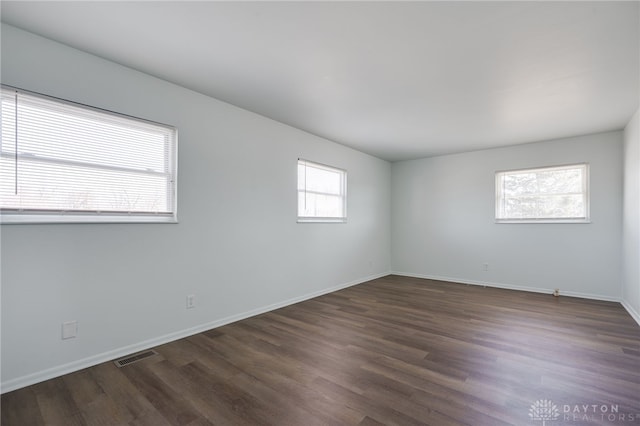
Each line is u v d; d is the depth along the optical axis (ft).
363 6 6.03
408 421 5.56
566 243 15.24
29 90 6.95
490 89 9.80
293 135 13.82
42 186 7.22
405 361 7.97
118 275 8.29
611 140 14.16
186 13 6.28
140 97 8.77
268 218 12.58
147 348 8.79
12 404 6.13
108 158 8.26
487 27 6.67
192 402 6.19
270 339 9.50
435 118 12.53
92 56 7.90
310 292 14.67
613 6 5.95
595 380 6.98
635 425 5.45
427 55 7.84
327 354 8.41
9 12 6.27
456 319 11.43
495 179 17.34
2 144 6.73
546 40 7.13
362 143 16.56
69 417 5.74
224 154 10.93
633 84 9.33
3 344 6.58
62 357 7.32
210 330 10.30
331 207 16.35
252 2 5.92
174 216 9.56
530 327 10.53
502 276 17.03
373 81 9.32
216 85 9.66
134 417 5.74
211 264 10.50
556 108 11.37
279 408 5.99
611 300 14.10
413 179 20.42
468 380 7.00
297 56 7.95
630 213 12.44
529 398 6.27
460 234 18.51
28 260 6.91
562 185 15.53
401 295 15.24
